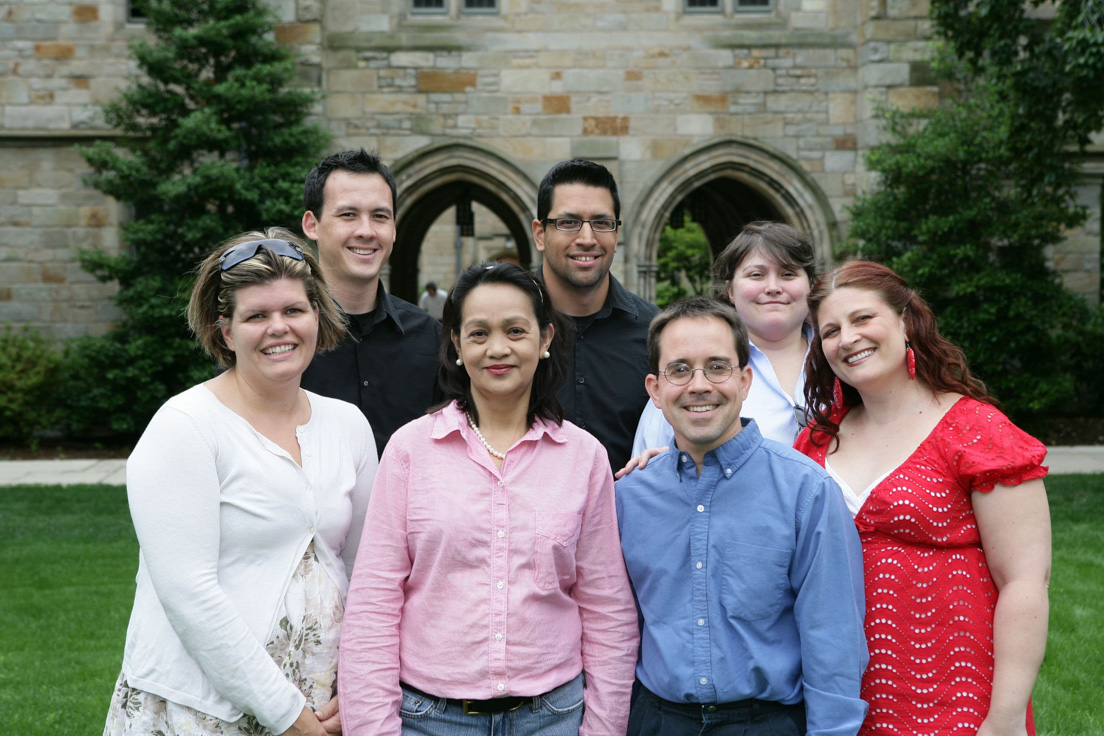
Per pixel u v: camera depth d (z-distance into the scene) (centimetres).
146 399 1106
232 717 220
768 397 293
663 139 1255
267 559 229
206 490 221
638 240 1257
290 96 1112
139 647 224
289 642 227
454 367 249
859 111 1256
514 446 240
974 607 221
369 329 321
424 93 1241
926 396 241
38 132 1244
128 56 1145
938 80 1224
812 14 1261
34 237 1262
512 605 227
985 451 221
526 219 1255
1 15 1240
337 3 1232
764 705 227
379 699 224
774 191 1267
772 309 292
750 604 227
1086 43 789
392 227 321
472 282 241
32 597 575
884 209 1162
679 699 229
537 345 240
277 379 231
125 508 828
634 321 339
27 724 402
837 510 226
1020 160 939
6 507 827
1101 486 865
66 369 1189
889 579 226
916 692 222
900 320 237
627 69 1248
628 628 243
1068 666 457
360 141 1240
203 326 241
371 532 237
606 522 246
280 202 1077
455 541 229
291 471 232
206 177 1070
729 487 236
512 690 224
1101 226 1302
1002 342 1118
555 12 1244
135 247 1233
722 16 1262
